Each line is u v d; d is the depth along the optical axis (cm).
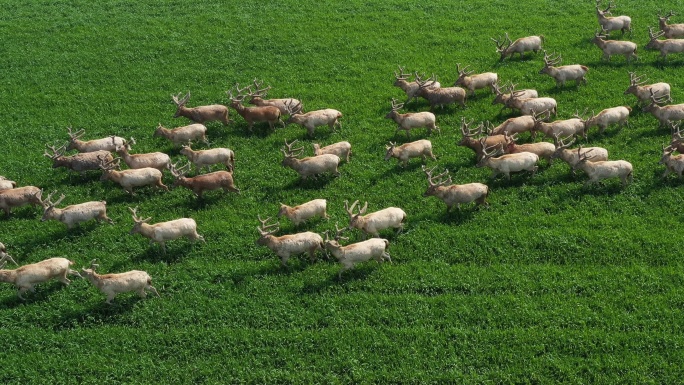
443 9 3988
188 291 2155
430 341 1948
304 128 2934
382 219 2278
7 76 3428
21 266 2242
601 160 2536
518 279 2127
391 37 3700
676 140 2548
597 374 1836
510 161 2489
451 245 2280
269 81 3331
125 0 4228
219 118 2920
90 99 3231
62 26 3906
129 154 2678
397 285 2138
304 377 1872
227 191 2575
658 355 1875
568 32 3625
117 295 2141
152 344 1986
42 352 1975
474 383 1830
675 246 2206
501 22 3791
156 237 2266
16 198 2452
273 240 2192
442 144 2773
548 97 3006
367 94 3181
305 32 3778
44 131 2995
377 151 2764
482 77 3064
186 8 4097
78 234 2395
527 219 2356
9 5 4162
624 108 2759
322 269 2205
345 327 2014
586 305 2028
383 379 1862
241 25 3875
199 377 1894
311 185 2597
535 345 1911
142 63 3525
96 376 1905
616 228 2303
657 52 3350
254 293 2133
